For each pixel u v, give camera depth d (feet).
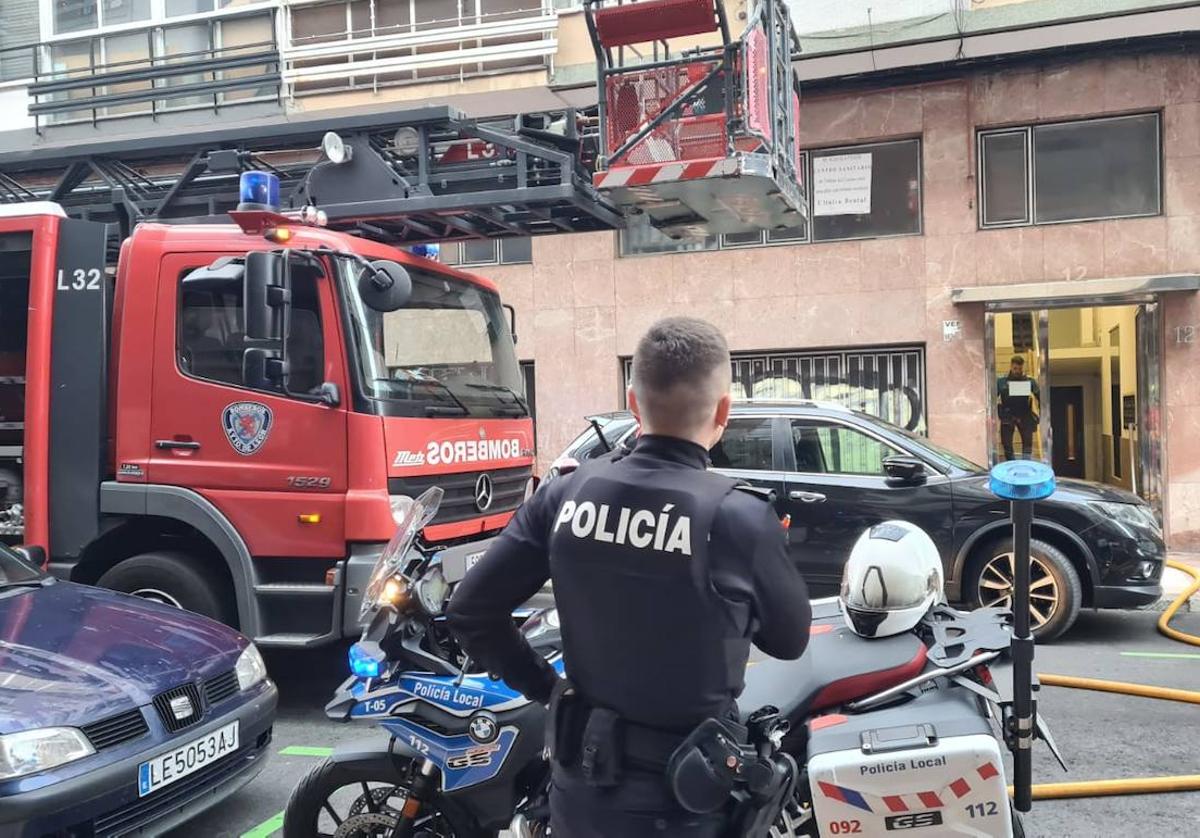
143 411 18.10
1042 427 36.17
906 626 9.86
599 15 19.77
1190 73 34.09
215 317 17.89
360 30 38.99
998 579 22.11
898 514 22.12
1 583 14.56
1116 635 22.79
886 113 36.88
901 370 37.27
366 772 10.09
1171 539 34.24
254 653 13.97
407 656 9.76
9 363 18.75
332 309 17.20
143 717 11.44
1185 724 16.10
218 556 18.71
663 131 19.85
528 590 6.64
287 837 10.37
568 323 40.19
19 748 10.12
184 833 12.92
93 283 18.43
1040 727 9.37
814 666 9.63
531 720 9.29
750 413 23.75
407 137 20.45
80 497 18.22
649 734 5.86
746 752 5.97
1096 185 35.47
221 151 21.40
